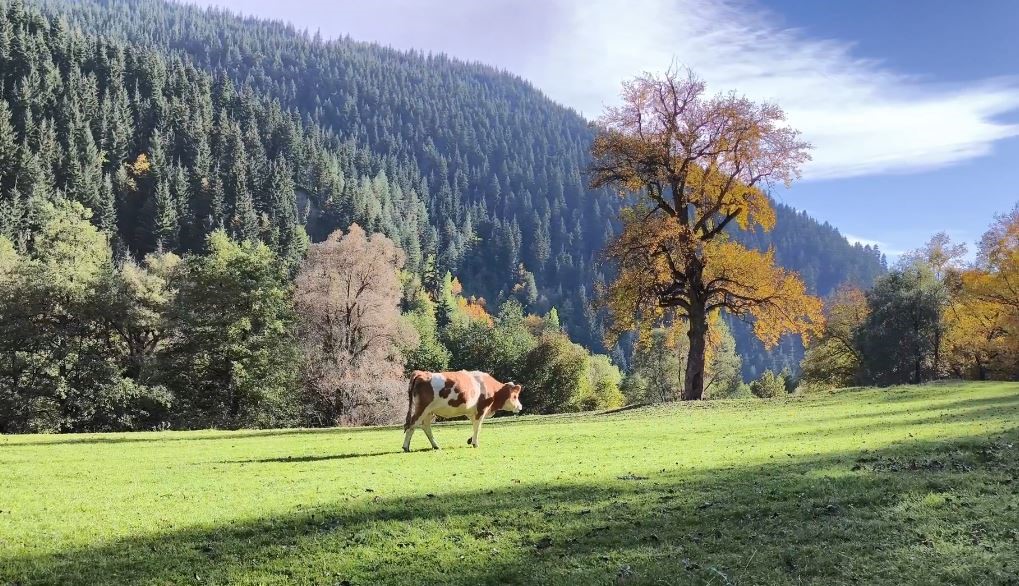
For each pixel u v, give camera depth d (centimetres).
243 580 745
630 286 3622
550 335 8531
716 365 9044
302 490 1233
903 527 813
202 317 4825
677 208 3706
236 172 15262
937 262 6531
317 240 17100
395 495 1151
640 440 1928
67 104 14288
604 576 711
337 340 5031
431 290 17100
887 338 6178
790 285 3506
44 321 4625
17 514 1057
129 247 13088
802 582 659
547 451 1734
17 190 10762
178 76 18138
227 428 4903
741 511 938
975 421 1848
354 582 730
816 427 1989
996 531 776
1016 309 5450
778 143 3528
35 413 4334
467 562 786
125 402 4488
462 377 1894
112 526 973
